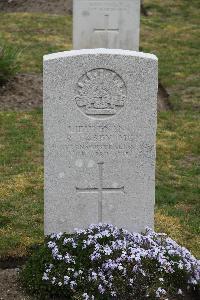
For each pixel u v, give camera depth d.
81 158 2.71
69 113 2.66
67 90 2.64
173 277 2.49
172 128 4.41
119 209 2.78
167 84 5.26
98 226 2.64
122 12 5.28
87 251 2.52
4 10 7.68
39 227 3.07
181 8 7.83
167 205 3.35
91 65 2.62
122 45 5.37
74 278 2.47
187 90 5.14
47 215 2.76
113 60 2.62
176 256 2.53
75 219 2.77
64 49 6.14
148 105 2.68
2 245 2.90
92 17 5.27
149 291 2.40
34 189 3.45
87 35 5.32
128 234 2.59
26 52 5.96
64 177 2.73
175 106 4.83
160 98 5.05
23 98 4.77
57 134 2.68
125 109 2.67
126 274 2.44
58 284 2.47
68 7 7.76
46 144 2.69
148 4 7.91
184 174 3.74
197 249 2.94
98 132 2.69
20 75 5.15
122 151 2.72
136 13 5.30
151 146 2.72
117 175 2.74
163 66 5.73
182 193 3.50
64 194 2.74
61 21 7.16
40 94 4.86
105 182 2.74
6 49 5.11
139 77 2.64
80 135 2.69
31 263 2.61
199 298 2.53
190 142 4.19
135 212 2.79
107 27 5.30
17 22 7.03
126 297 2.42
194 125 4.47
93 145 2.70
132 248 2.49
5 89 4.85
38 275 2.53
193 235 3.06
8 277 2.66
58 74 2.62
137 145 2.71
